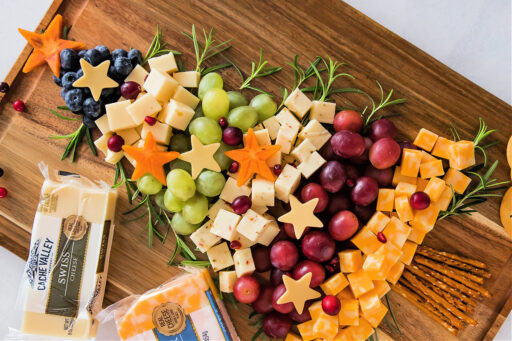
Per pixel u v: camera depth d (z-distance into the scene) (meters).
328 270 1.19
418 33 1.47
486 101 1.27
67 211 1.19
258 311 1.21
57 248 1.19
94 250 1.21
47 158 1.32
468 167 1.28
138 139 1.25
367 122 1.25
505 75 1.45
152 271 1.30
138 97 1.23
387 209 1.18
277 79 1.30
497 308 1.27
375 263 1.14
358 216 1.19
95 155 1.31
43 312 1.18
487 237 1.28
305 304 1.19
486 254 1.28
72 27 1.31
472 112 1.28
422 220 1.19
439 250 1.29
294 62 1.28
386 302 1.29
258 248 1.23
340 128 1.20
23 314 1.17
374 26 1.28
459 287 1.27
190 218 1.17
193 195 1.16
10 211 1.31
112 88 1.22
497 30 1.45
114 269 1.30
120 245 1.30
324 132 1.21
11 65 1.49
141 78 1.25
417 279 1.29
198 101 1.24
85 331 1.20
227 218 1.18
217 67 1.30
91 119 1.25
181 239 1.27
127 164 1.30
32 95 1.32
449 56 1.46
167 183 1.14
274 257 1.14
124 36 1.31
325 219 1.21
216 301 1.19
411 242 1.23
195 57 1.31
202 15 1.30
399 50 1.28
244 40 1.30
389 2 1.47
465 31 1.46
